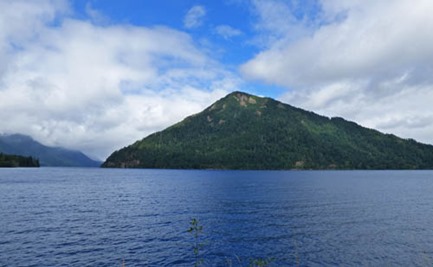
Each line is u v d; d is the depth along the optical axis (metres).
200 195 94.12
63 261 33.06
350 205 73.50
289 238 43.09
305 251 37.53
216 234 45.09
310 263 33.69
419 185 137.88
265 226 50.34
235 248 38.50
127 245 39.16
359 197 90.31
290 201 80.38
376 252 37.34
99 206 70.75
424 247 39.31
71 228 47.91
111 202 77.81
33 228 47.56
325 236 44.28
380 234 45.47
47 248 37.47
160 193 100.06
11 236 42.62
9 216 57.06
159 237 43.06
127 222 52.84
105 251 36.69
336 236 44.28
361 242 41.38
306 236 44.19
